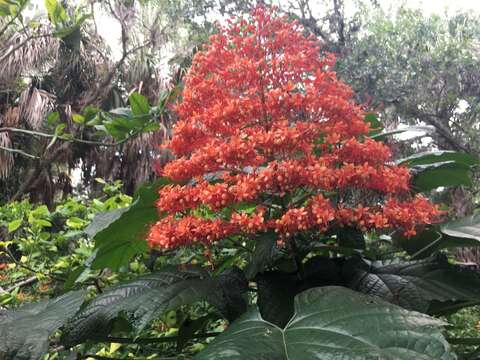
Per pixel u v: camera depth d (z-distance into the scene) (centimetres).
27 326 196
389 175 213
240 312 207
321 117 229
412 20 1320
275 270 243
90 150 1345
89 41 1366
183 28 1377
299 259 239
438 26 1345
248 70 226
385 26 1302
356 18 1362
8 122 1254
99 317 205
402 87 1252
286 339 159
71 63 1320
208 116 229
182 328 264
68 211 446
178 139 235
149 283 222
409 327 153
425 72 1285
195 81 244
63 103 1370
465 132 1382
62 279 392
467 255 952
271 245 210
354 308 170
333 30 1345
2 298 375
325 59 236
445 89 1342
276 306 208
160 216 245
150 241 227
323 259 240
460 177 289
